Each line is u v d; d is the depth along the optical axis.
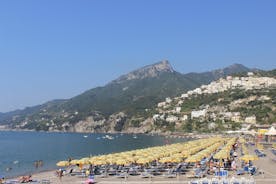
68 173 66.88
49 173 74.00
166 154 78.44
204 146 99.88
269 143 153.25
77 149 184.12
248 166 67.50
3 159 134.25
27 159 133.38
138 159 69.38
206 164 71.38
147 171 64.12
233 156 88.00
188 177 60.19
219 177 55.72
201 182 50.50
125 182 56.03
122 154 77.62
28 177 61.25
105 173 64.81
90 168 68.19
